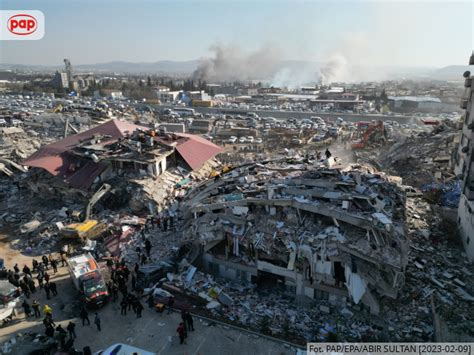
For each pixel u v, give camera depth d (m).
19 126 87.81
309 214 28.42
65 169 45.56
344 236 25.78
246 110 134.62
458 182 44.25
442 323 22.70
